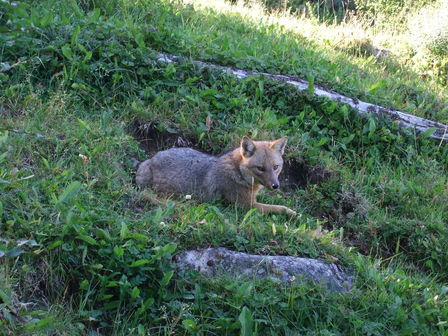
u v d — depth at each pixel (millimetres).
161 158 8359
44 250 5969
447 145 10312
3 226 6074
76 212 6484
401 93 12117
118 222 6457
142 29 10555
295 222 7906
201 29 12367
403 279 7082
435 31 14219
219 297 6098
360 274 7004
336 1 19062
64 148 7898
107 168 7875
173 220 6961
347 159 9727
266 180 7930
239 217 7848
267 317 6082
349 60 13484
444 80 13898
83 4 12016
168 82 9812
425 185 9352
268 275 6488
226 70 10250
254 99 10039
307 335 6035
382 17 17125
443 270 8039
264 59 11234
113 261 6066
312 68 11594
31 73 9133
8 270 5672
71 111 8945
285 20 15867
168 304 5992
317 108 10141
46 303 5828
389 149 10023
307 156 9273
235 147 9062
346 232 8422
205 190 8258
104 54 9602
